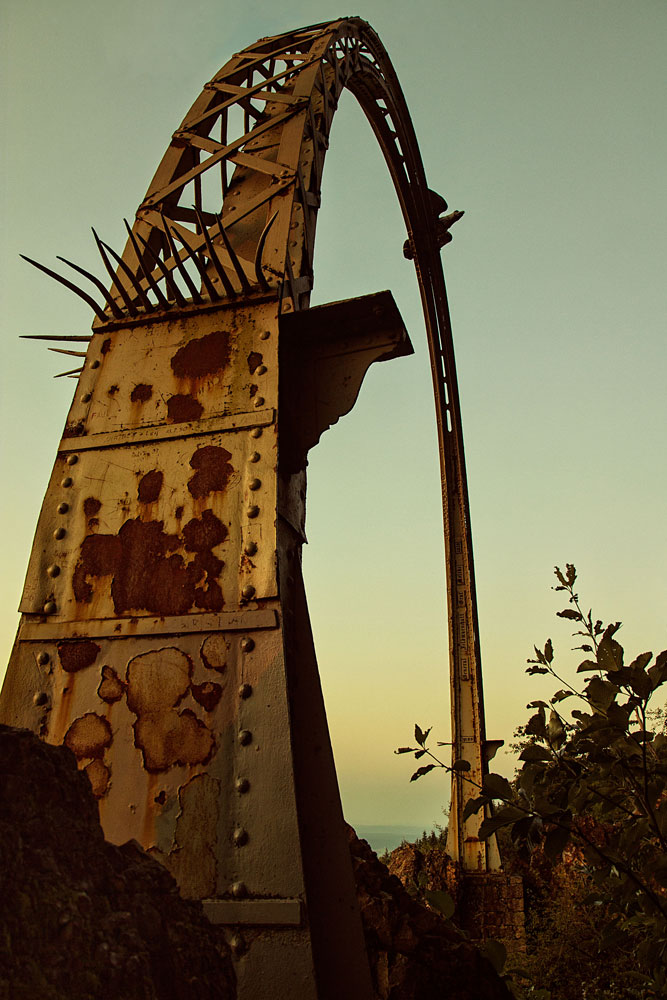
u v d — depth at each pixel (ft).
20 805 5.43
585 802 8.42
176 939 5.88
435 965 11.99
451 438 63.36
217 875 8.75
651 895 7.98
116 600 10.93
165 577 10.90
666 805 8.10
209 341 12.82
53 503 12.06
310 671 11.43
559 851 8.27
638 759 8.43
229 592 10.52
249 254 15.12
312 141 18.65
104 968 4.81
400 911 13.06
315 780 10.52
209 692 9.86
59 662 10.68
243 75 23.06
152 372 12.87
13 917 4.67
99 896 5.42
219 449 11.68
